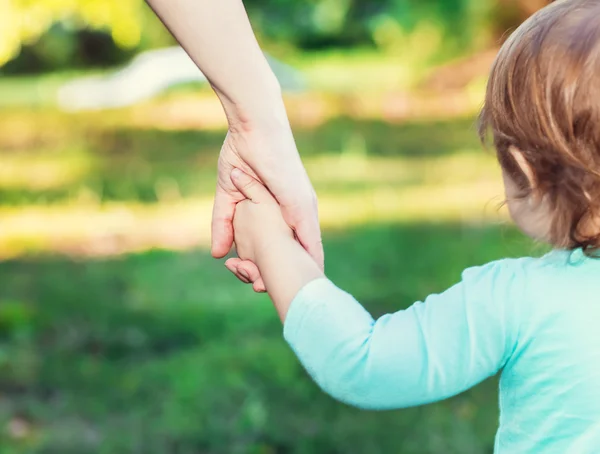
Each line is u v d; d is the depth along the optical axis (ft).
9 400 15.01
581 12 5.48
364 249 24.66
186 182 35.73
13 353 16.94
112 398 15.02
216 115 57.93
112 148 46.03
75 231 27.99
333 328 5.42
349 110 57.47
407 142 43.98
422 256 23.71
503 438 5.63
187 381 15.44
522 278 5.46
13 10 47.47
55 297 20.67
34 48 87.61
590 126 5.34
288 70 68.74
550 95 5.42
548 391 5.36
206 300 20.33
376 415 14.03
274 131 6.29
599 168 5.39
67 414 14.52
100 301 20.34
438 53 73.72
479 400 14.57
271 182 6.21
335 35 95.30
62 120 57.67
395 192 32.37
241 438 13.44
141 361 16.69
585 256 5.48
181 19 6.27
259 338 17.61
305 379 15.37
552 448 5.35
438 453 12.85
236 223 6.29
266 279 5.94
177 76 68.59
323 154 41.22
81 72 86.22
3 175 38.37
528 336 5.38
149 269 23.38
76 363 16.51
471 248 24.22
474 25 71.31
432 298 5.56
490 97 5.82
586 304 5.34
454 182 33.86
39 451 13.19
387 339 5.37
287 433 13.48
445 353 5.35
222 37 6.26
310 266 5.85
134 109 62.13
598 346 5.28
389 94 63.62
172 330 18.30
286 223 6.24
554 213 5.57
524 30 5.66
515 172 5.73
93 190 34.37
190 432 13.61
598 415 5.26
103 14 62.95
